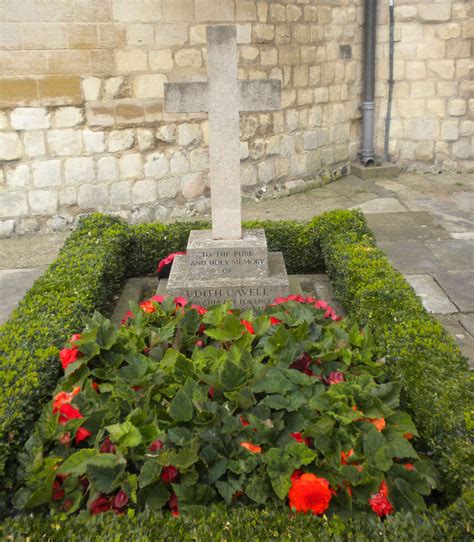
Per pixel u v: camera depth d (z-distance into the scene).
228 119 4.20
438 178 9.35
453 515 2.07
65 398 2.77
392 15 9.10
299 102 8.49
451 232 6.68
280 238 5.46
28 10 6.46
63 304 3.83
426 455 2.61
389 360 3.07
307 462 2.35
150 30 6.94
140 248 5.56
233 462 2.42
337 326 3.43
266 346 3.13
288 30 8.02
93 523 2.09
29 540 2.00
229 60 4.05
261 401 2.69
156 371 3.01
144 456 2.44
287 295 4.21
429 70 9.29
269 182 8.43
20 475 2.44
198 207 7.84
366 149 9.62
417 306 3.66
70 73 6.77
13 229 7.04
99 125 7.04
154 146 7.38
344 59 9.05
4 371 2.98
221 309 3.52
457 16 8.97
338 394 2.70
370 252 4.70
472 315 4.60
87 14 6.64
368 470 2.36
